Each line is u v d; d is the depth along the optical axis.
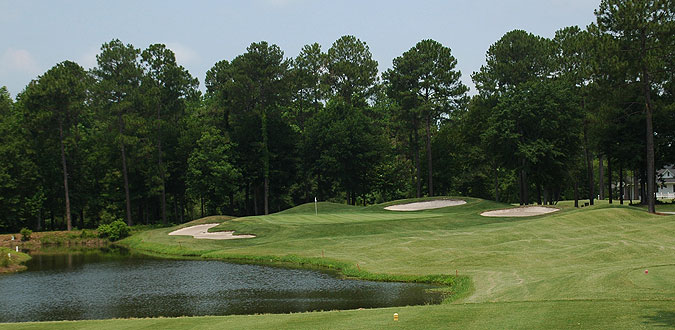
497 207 57.28
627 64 41.44
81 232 60.78
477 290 20.98
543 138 59.03
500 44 70.75
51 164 68.50
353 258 31.58
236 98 75.00
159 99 71.56
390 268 27.84
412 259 29.41
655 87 50.78
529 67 69.06
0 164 64.81
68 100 66.50
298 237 41.28
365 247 34.56
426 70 73.25
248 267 32.56
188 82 75.00
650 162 43.59
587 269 22.58
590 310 13.36
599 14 44.44
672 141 52.97
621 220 38.91
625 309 13.26
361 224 43.59
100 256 43.50
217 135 73.62
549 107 56.81
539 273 22.73
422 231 40.06
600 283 18.64
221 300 23.30
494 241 32.69
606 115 50.22
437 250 30.94
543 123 57.19
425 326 12.58
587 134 60.31
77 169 71.56
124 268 35.03
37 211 68.00
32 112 65.06
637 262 23.38
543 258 26.55
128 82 73.19
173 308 22.08
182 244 44.34
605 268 22.22
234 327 14.14
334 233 41.72
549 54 66.88
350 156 75.00
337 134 73.69
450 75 73.31
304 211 58.94
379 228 42.50
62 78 66.75
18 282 30.77
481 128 73.19
